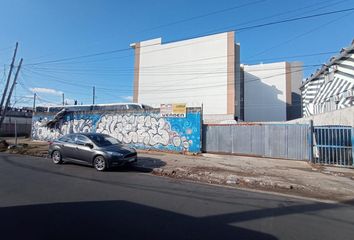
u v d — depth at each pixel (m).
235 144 18.44
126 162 12.66
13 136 44.41
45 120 28.67
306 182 10.43
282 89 67.81
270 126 17.45
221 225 5.59
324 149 15.07
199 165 13.79
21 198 7.29
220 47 52.81
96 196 7.68
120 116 22.56
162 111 20.59
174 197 7.83
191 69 55.38
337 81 28.66
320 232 5.37
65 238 4.79
